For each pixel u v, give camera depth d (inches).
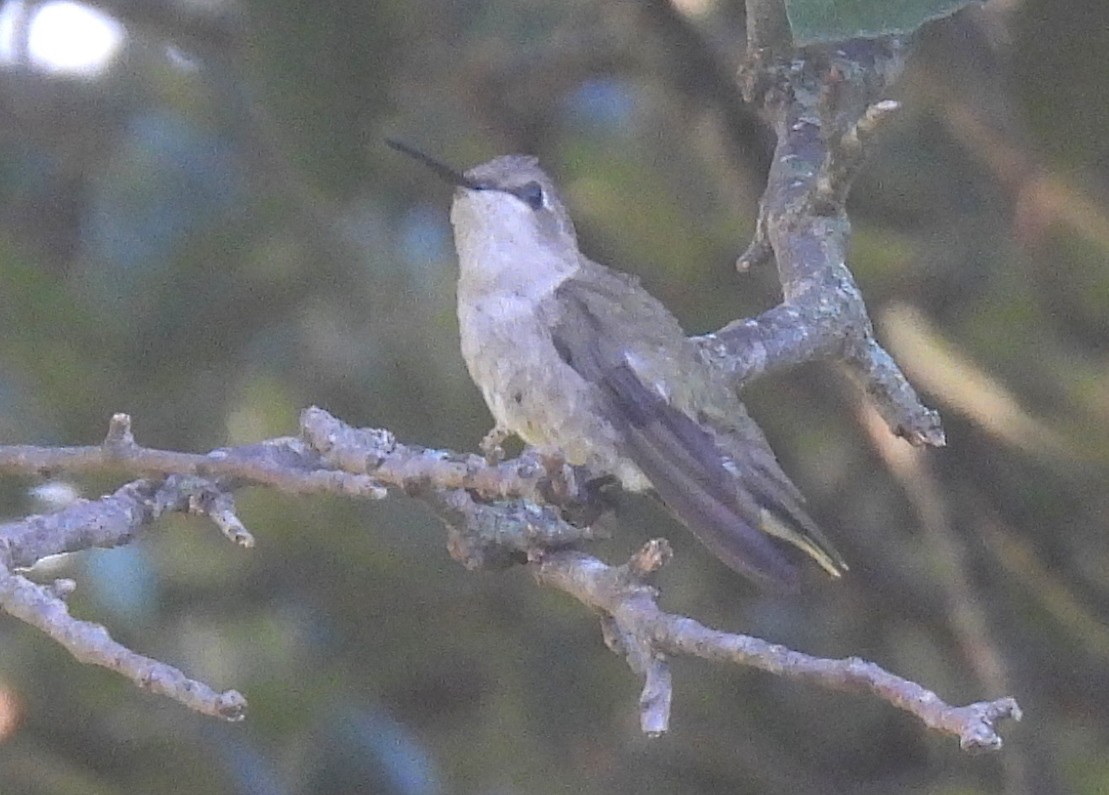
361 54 271.1
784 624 400.2
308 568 366.9
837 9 158.4
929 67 316.5
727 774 396.5
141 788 305.4
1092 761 365.1
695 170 367.9
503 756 383.6
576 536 214.1
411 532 362.9
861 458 390.6
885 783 408.5
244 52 283.4
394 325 360.8
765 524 257.0
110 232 326.3
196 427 341.7
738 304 363.3
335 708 333.1
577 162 371.2
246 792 310.3
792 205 268.7
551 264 282.7
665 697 164.4
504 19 353.1
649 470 256.8
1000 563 366.6
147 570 341.4
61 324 318.3
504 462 189.6
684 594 396.5
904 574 392.2
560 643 386.9
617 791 384.8
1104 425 351.6
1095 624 366.3
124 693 309.0
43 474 187.9
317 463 203.6
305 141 276.1
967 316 362.9
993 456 364.2
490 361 276.8
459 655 386.6
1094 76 247.8
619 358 265.9
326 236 348.2
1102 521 362.6
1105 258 346.0
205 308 332.2
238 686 332.8
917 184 367.9
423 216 367.2
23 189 343.9
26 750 297.6
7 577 165.2
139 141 333.4
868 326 260.5
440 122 368.8
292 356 358.0
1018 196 327.3
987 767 403.5
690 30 325.1
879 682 145.5
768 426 383.9
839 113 267.0
